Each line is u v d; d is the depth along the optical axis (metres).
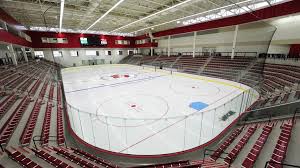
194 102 11.73
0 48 20.06
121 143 6.77
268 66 15.77
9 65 15.83
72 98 13.12
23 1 14.31
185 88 15.83
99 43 35.25
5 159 4.77
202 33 24.47
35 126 7.24
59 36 30.84
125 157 5.99
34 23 25.66
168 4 16.42
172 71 25.36
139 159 5.93
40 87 13.86
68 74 25.86
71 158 4.96
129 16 21.41
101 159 5.84
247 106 9.73
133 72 27.19
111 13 19.88
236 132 6.54
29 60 23.78
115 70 29.75
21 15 19.64
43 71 20.16
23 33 22.44
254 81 14.95
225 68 19.58
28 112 8.46
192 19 22.67
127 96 13.44
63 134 6.96
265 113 7.39
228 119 8.46
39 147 5.75
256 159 4.41
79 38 32.88
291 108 6.44
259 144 4.95
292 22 14.07
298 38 13.77
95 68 32.78
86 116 9.41
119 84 18.20
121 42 38.44
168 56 30.12
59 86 16.48
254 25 17.73
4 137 5.84
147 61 33.41
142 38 36.88
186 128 7.90
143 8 17.67
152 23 25.91
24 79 14.01
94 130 7.80
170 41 30.86
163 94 13.88
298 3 11.84
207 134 7.31
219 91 14.59
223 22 19.08
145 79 20.86
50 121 7.97
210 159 5.18
